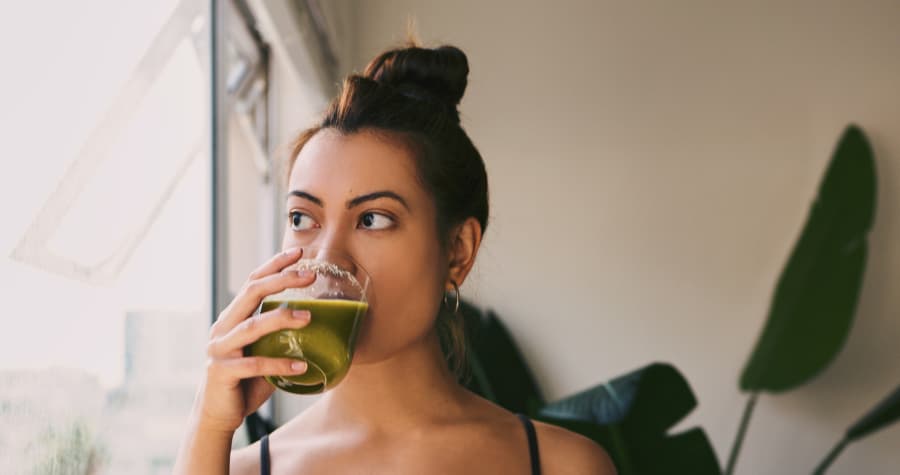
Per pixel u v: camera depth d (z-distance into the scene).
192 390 2.06
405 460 0.91
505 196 3.65
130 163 1.52
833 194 3.25
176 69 1.78
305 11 2.48
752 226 3.51
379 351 0.86
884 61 3.43
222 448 0.82
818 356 3.08
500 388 3.32
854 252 3.15
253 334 0.75
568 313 3.59
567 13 3.66
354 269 0.83
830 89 3.47
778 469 3.46
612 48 3.63
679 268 3.55
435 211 0.92
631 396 2.20
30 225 1.13
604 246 3.60
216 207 2.12
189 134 1.92
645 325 3.55
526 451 0.98
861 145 3.28
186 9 1.81
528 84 3.67
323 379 0.78
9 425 1.07
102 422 1.44
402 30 3.66
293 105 3.12
